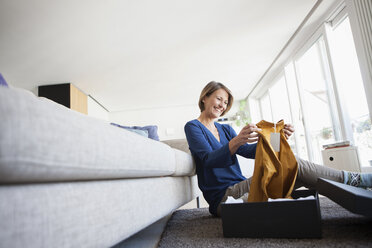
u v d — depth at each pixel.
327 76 4.03
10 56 4.30
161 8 3.43
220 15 3.69
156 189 1.13
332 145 3.04
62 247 0.51
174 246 0.99
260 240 0.96
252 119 7.73
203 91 1.82
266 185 1.22
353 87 3.46
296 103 5.20
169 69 5.41
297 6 3.63
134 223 0.85
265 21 3.93
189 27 3.93
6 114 0.41
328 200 1.84
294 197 1.37
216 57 5.02
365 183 1.25
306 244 0.86
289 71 5.27
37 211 0.47
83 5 3.24
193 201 2.96
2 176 0.41
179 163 1.46
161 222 1.68
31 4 3.15
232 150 1.37
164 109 8.41
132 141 0.88
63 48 4.21
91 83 5.82
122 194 0.80
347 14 3.46
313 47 4.33
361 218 1.14
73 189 0.58
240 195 1.48
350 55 3.49
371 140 3.24
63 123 0.54
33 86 5.70
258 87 6.89
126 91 6.57
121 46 4.32
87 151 0.61
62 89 5.66
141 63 5.02
